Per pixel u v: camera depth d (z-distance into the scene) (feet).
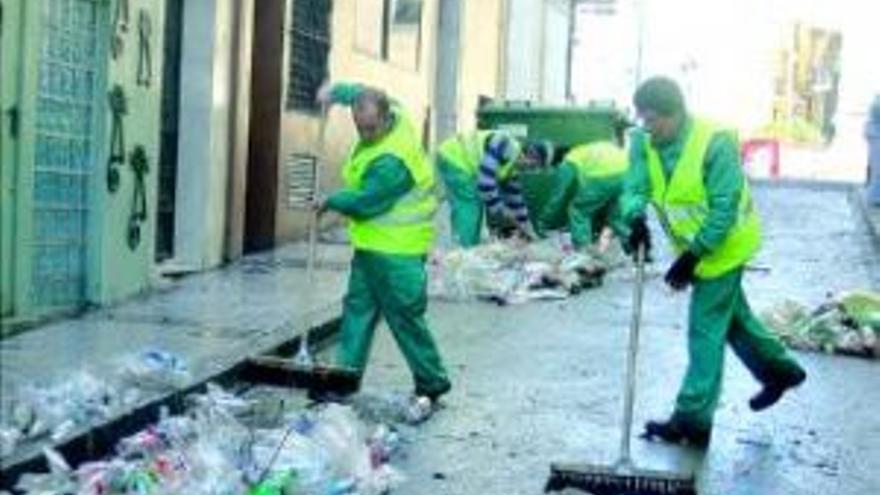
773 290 45.75
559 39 109.40
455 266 42.50
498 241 50.01
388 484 20.98
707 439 24.32
